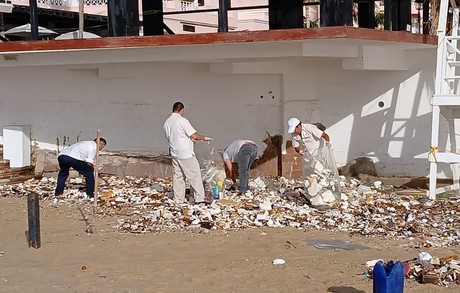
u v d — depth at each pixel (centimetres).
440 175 1509
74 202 1382
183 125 1284
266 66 1555
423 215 1196
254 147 1384
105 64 1559
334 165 1262
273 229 1116
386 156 1562
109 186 1543
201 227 1145
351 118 1590
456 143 1487
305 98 1603
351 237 1060
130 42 1367
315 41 1291
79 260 959
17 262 955
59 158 1420
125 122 1697
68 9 2714
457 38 1330
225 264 916
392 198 1340
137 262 939
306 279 838
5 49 1484
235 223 1160
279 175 1588
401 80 1543
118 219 1218
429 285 798
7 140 1702
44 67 1644
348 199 1311
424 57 1516
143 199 1374
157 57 1424
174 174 1312
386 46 1448
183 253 984
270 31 1262
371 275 847
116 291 812
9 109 1767
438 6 1521
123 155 1692
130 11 1476
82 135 1725
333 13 1270
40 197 1441
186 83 1648
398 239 1048
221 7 1380
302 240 1041
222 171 1347
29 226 1037
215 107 1636
